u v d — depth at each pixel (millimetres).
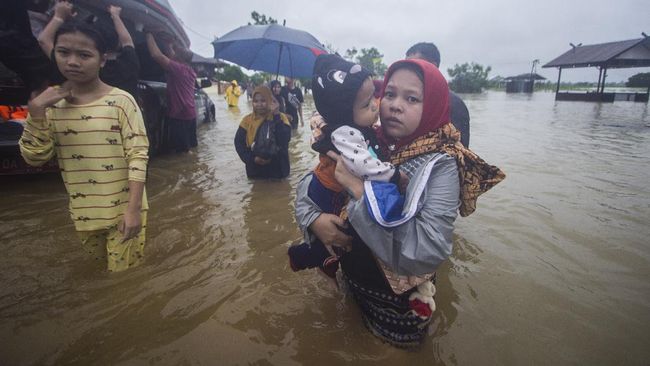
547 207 4012
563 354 1948
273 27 5309
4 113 4188
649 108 19047
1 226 3393
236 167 5906
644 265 2826
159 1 4664
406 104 1660
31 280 2559
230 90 18359
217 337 2051
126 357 1897
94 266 2744
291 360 1896
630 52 22453
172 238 3260
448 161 1643
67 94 2201
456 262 2902
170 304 2326
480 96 39469
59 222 3496
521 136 9141
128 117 2367
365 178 1577
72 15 2750
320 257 2066
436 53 3438
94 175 2369
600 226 3516
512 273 2740
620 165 5910
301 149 7637
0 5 3139
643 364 1877
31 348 1943
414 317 1905
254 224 3619
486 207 4023
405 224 1512
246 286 2547
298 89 10891
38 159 2264
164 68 5820
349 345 2002
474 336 2090
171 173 5457
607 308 2328
